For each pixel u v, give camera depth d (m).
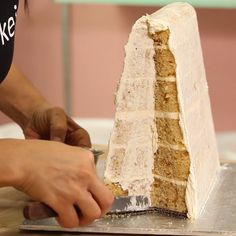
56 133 1.30
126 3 2.17
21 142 1.00
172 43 1.07
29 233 1.08
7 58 1.19
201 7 2.25
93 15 2.39
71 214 0.98
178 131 1.10
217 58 2.35
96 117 2.47
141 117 1.11
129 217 1.10
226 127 2.39
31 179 0.97
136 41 1.08
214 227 1.06
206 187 1.19
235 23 2.31
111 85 2.45
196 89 1.20
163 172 1.12
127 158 1.12
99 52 2.42
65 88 2.46
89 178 0.98
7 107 1.42
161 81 1.09
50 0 2.39
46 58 2.45
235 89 2.37
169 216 1.11
